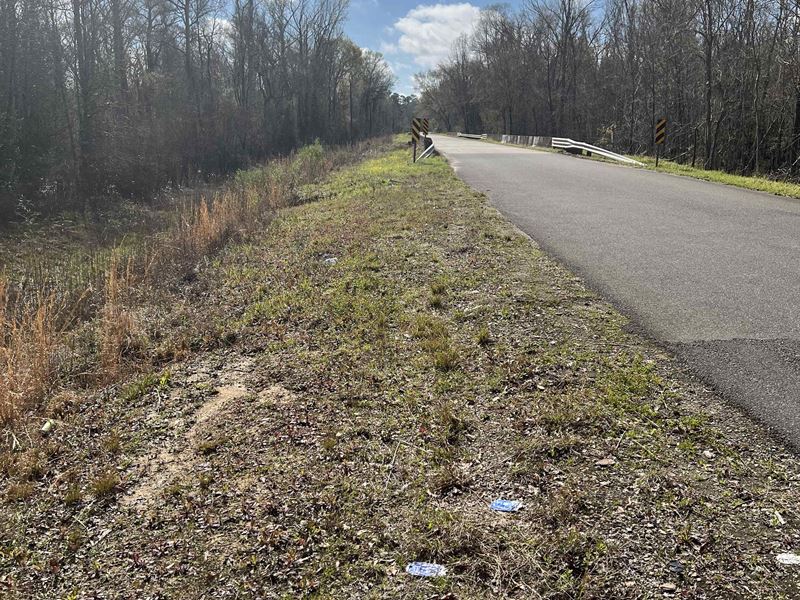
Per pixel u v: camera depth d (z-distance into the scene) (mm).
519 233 8234
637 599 2295
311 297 6160
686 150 32781
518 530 2721
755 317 4824
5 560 2824
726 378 3855
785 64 24500
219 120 36062
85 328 6441
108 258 10805
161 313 6441
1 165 17469
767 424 3342
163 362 5133
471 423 3609
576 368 4129
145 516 3047
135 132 24875
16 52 19125
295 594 2465
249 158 36031
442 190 12820
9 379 4414
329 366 4539
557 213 9805
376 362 4512
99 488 3266
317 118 58219
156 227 15398
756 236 7719
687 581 2354
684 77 33688
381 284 6332
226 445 3609
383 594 2434
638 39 38594
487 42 71938
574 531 2664
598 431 3389
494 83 69812
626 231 8219
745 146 28953
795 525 2607
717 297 5332
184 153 29625
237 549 2740
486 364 4309
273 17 51812
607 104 45844
